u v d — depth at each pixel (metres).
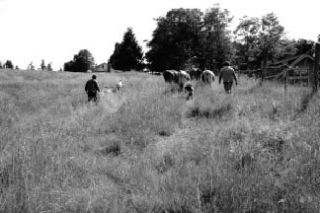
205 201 3.67
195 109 8.82
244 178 3.87
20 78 29.19
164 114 8.34
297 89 9.87
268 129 5.71
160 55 64.56
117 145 6.24
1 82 22.83
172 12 65.00
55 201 3.72
